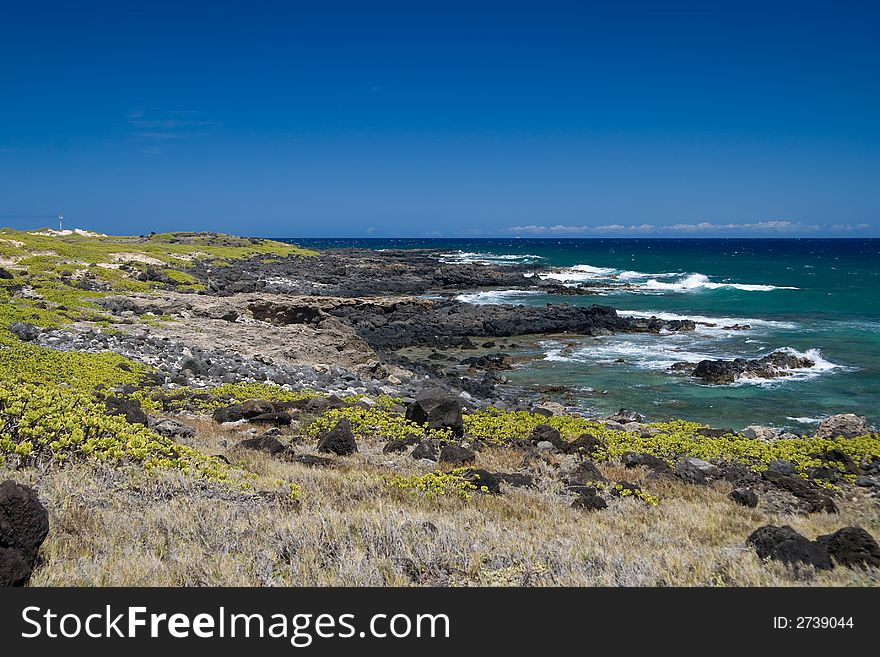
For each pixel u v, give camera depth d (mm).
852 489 16438
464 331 52969
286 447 15633
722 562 8625
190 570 7020
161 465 10836
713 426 27578
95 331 30328
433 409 19609
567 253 197875
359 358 37062
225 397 23094
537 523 10719
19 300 37594
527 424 21828
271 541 8109
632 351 45312
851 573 8336
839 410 29891
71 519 8070
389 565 7648
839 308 64812
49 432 11008
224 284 70562
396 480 12695
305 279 84438
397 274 98000
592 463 17203
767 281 95312
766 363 38000
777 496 15062
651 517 12102
